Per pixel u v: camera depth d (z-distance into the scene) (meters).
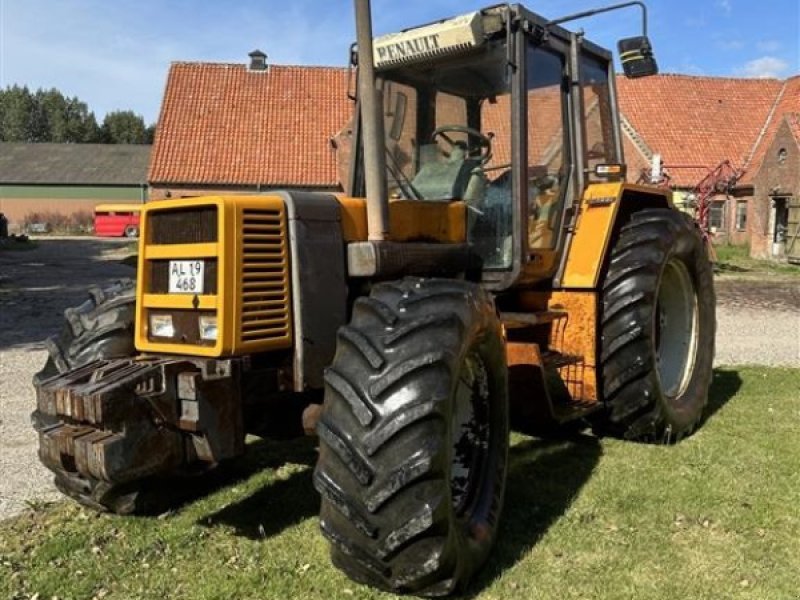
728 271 21.48
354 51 4.66
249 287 3.21
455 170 4.46
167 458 3.13
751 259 25.78
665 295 5.44
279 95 31.22
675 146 30.30
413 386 2.83
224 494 4.18
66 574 3.29
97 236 46.72
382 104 4.63
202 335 3.23
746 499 4.02
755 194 26.25
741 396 6.32
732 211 30.33
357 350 2.94
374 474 2.78
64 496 4.20
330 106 31.06
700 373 5.45
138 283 3.45
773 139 25.47
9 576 3.29
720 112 31.64
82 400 2.98
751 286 17.38
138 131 109.50
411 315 3.01
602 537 3.61
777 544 3.52
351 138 4.82
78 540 3.60
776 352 8.70
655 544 3.53
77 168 59.72
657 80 32.16
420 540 2.82
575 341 4.74
